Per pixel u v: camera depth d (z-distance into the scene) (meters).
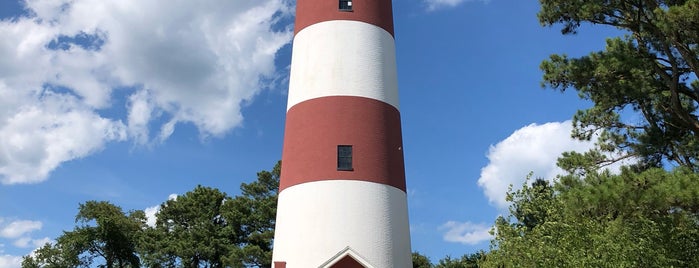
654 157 21.14
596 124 22.08
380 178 20.52
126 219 51.91
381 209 20.06
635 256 17.58
